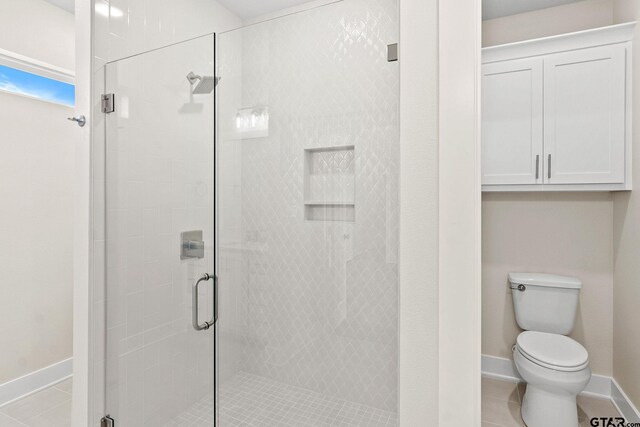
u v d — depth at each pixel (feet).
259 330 4.64
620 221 6.41
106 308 4.93
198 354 4.87
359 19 4.06
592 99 6.33
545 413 5.71
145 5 5.28
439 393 2.91
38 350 7.32
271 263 4.61
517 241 7.48
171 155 4.93
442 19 2.88
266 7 5.99
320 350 4.27
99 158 4.90
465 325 2.82
